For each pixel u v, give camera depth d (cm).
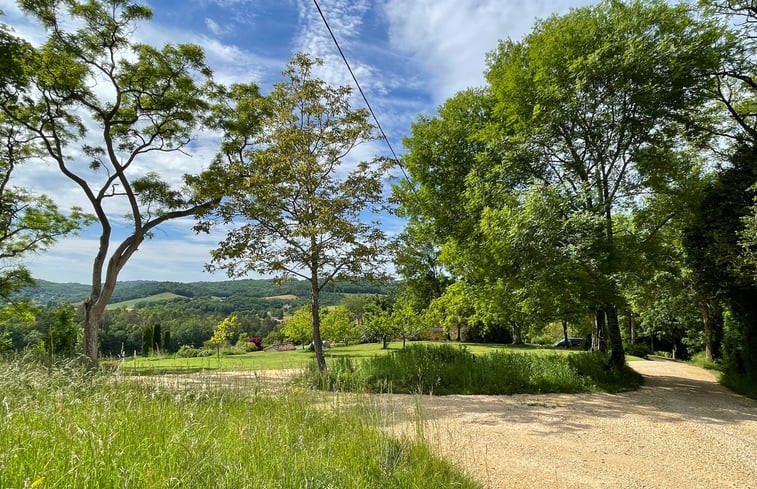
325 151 1402
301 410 520
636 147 1359
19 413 376
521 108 1499
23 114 1664
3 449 282
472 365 1241
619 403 1003
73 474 252
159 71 1725
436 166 2183
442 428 696
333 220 1256
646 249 1312
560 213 1277
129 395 505
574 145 1434
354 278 1358
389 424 562
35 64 1529
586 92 1332
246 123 1892
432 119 2236
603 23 1407
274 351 3491
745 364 1428
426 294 3606
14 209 2014
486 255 1340
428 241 2662
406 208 2248
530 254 1237
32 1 1438
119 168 1738
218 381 720
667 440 686
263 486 288
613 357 1422
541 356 1421
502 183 1528
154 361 1096
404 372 1204
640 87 1259
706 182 1434
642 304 1647
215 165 1911
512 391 1110
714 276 1469
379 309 3462
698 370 2025
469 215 1725
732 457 607
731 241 1316
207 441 340
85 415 391
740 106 1712
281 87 1393
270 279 1379
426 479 384
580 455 589
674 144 1419
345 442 434
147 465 279
